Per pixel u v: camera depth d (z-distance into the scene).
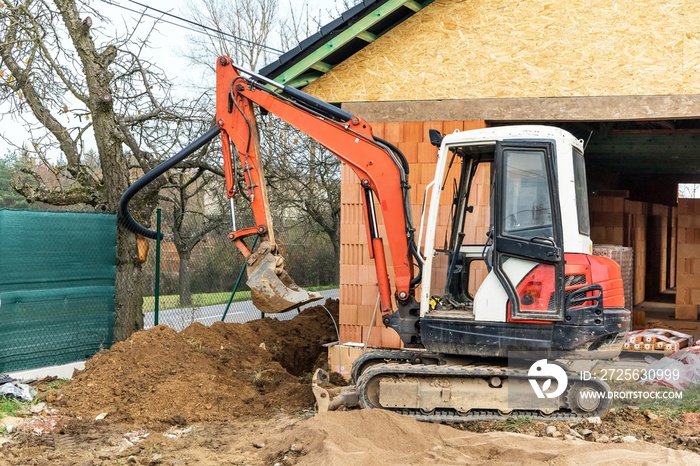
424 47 10.28
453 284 7.93
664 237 23.17
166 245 17.14
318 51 10.00
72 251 9.95
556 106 9.88
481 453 6.31
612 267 7.39
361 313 10.47
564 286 7.12
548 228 7.13
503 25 10.03
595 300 7.17
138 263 10.80
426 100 10.28
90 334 10.23
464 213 7.94
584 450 6.25
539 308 7.12
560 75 9.87
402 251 7.83
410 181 10.30
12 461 6.36
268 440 6.89
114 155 10.81
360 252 10.45
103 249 10.45
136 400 8.22
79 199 11.12
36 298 9.41
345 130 8.05
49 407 8.09
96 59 10.70
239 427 7.62
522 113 9.98
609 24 9.71
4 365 9.00
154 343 9.33
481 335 7.28
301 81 10.60
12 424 7.45
